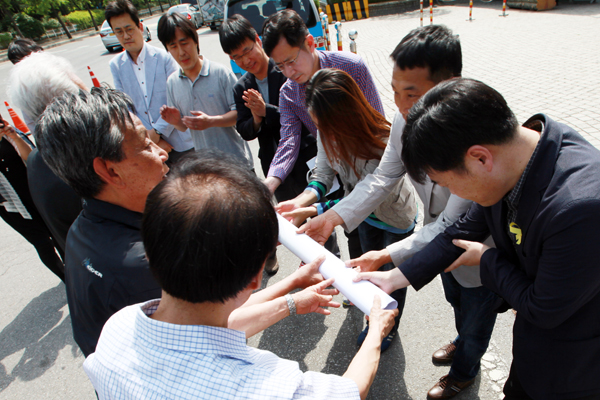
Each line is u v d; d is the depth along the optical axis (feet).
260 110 8.17
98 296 3.26
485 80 19.45
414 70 4.41
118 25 9.77
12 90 5.29
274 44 6.73
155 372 2.13
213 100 9.53
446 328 7.52
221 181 2.18
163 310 2.43
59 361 8.29
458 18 36.86
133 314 2.52
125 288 3.20
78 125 2.97
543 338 3.59
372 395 6.59
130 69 10.47
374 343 3.12
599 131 12.92
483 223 4.20
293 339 7.94
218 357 2.16
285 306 4.06
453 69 4.42
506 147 2.90
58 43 86.48
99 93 3.20
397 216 6.36
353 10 47.29
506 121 2.85
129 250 3.24
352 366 2.90
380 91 20.38
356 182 6.46
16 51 10.28
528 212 3.05
